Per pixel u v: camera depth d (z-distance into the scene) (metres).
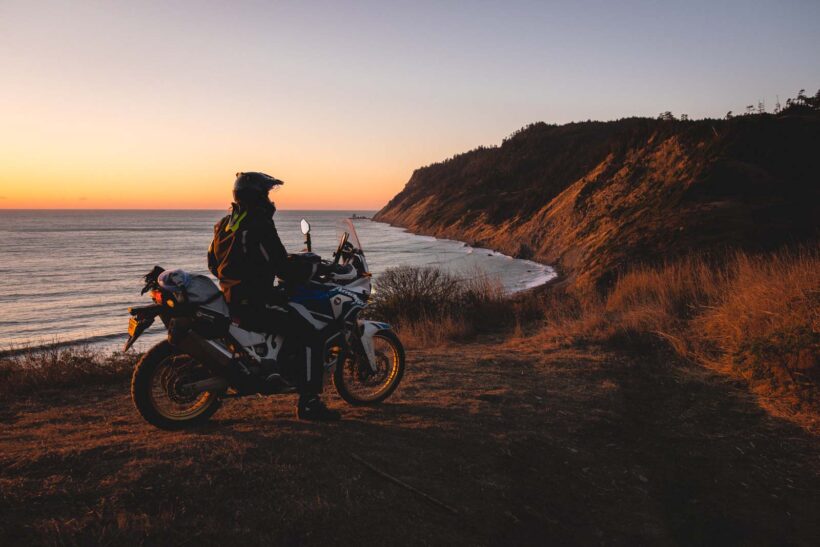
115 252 86.88
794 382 5.40
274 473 3.05
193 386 3.69
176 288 3.61
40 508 2.52
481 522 3.07
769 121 27.42
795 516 3.47
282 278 3.91
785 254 11.60
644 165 45.53
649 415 5.14
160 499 2.70
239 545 2.48
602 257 19.91
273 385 3.91
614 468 4.01
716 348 7.18
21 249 93.38
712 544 3.21
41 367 6.51
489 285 13.88
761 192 22.61
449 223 119.06
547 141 154.88
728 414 5.12
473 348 8.80
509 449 3.99
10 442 3.50
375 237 121.31
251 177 3.84
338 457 3.40
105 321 29.38
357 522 2.79
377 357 4.91
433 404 4.89
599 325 8.95
